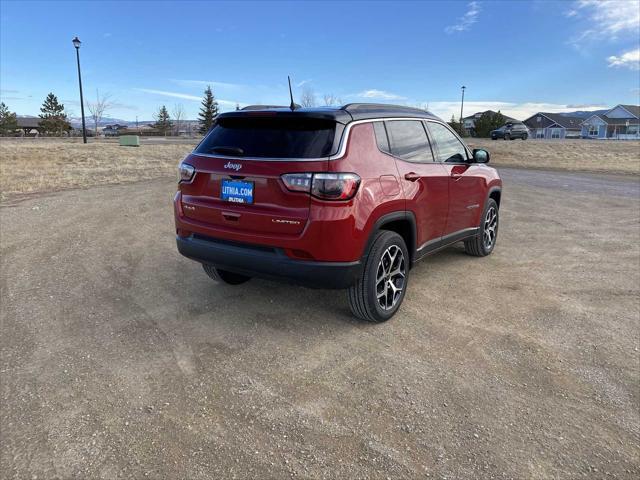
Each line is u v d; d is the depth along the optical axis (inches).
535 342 143.3
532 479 87.8
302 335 145.8
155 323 153.6
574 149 1295.5
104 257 231.0
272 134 142.2
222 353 134.0
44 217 333.7
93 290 184.2
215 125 159.5
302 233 130.0
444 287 192.2
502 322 157.8
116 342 140.3
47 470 88.7
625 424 104.7
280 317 159.0
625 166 957.2
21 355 132.0
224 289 185.8
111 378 120.6
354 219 132.7
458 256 241.6
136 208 374.3
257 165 135.9
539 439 99.2
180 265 218.1
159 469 89.3
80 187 504.4
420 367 127.6
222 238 145.3
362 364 128.7
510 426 103.3
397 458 92.7
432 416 106.3
